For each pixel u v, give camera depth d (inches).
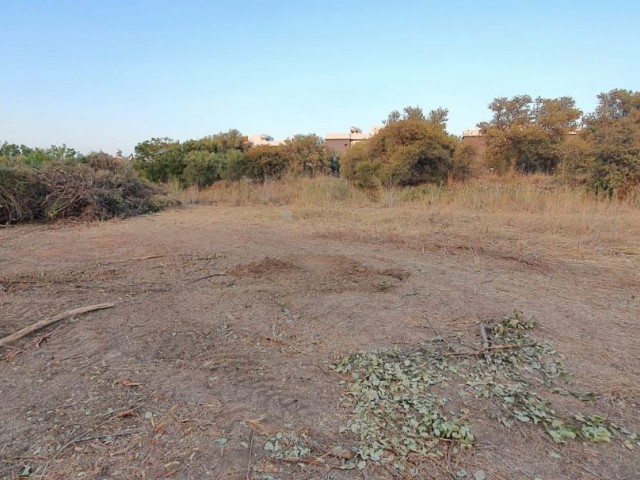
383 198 494.3
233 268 220.1
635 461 81.7
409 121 573.0
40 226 372.5
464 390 105.2
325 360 121.5
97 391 104.9
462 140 689.6
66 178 416.2
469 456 82.9
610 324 147.3
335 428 91.1
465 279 198.8
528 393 103.8
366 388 105.4
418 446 85.1
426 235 306.3
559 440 87.0
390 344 130.5
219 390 105.5
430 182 562.3
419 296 172.9
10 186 378.0
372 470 79.0
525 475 78.2
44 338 135.4
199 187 672.4
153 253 257.6
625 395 104.2
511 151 699.4
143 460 81.0
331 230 331.9
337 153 867.4
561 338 136.3
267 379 110.8
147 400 101.0
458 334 137.6
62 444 85.3
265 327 143.9
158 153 707.4
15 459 81.0
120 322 148.0
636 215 356.2
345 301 166.2
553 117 697.0
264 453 83.1
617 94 748.6
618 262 229.0
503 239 290.0
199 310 159.5
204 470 78.5
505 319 146.8
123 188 456.1
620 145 433.7
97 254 254.8
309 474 77.9
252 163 668.7
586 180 460.8
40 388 106.3
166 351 126.6
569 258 239.1
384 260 235.1
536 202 420.2
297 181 617.3
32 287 186.7
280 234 322.0
